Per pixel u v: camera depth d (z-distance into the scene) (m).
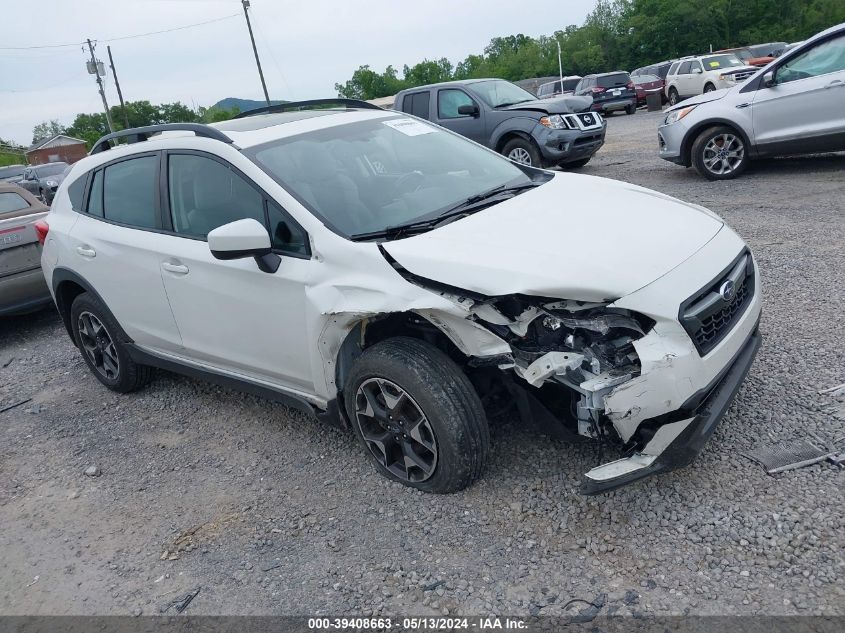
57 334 7.00
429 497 3.25
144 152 4.31
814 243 5.96
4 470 4.24
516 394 2.97
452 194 3.76
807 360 3.93
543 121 10.98
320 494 3.45
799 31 62.25
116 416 4.77
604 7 70.12
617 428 2.70
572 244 2.98
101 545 3.34
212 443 4.17
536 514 3.00
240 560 3.06
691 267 2.91
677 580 2.54
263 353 3.68
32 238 6.73
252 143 3.79
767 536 2.67
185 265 3.88
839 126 8.12
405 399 3.12
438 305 2.82
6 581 3.19
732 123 8.88
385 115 4.44
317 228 3.29
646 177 10.36
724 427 3.39
